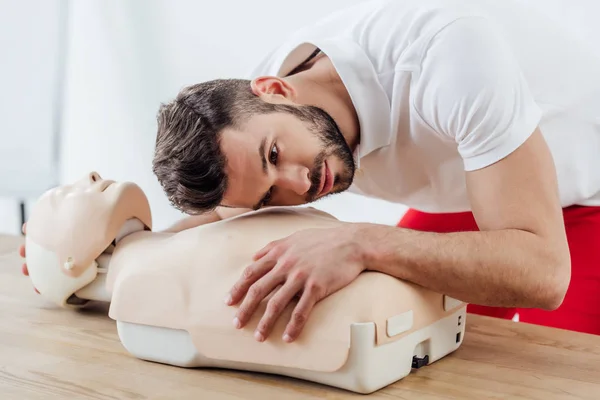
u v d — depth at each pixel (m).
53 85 2.48
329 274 0.83
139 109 2.34
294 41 1.18
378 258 0.86
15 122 2.54
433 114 0.98
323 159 0.97
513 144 0.92
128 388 0.86
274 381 0.88
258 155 0.92
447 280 0.87
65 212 1.09
